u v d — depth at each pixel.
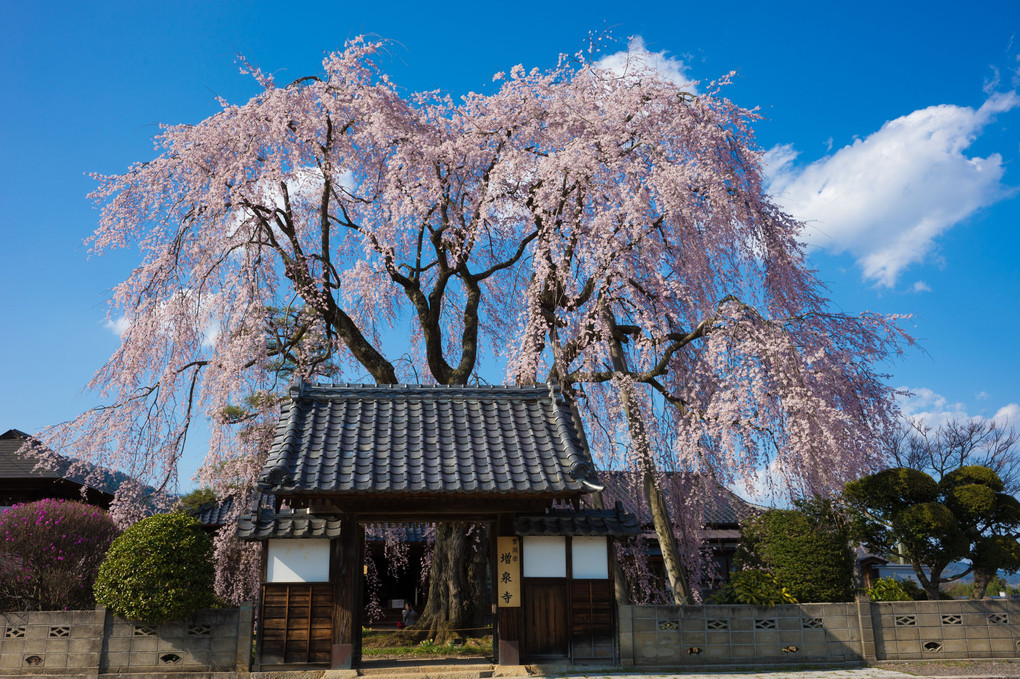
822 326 11.82
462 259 14.40
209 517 15.67
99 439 12.05
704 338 12.00
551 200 12.06
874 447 11.02
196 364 12.85
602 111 13.07
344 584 8.42
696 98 12.51
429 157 12.84
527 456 8.56
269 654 8.27
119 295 12.25
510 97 13.58
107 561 8.57
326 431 8.68
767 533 12.41
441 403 9.39
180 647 8.34
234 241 13.92
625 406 11.68
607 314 12.33
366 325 15.75
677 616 8.96
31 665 8.31
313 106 12.88
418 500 8.30
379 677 8.07
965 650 9.27
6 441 16.36
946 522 11.13
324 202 13.38
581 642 8.58
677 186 11.24
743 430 10.42
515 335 13.20
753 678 8.25
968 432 19.08
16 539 10.14
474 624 13.49
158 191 12.75
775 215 12.67
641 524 14.07
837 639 9.16
